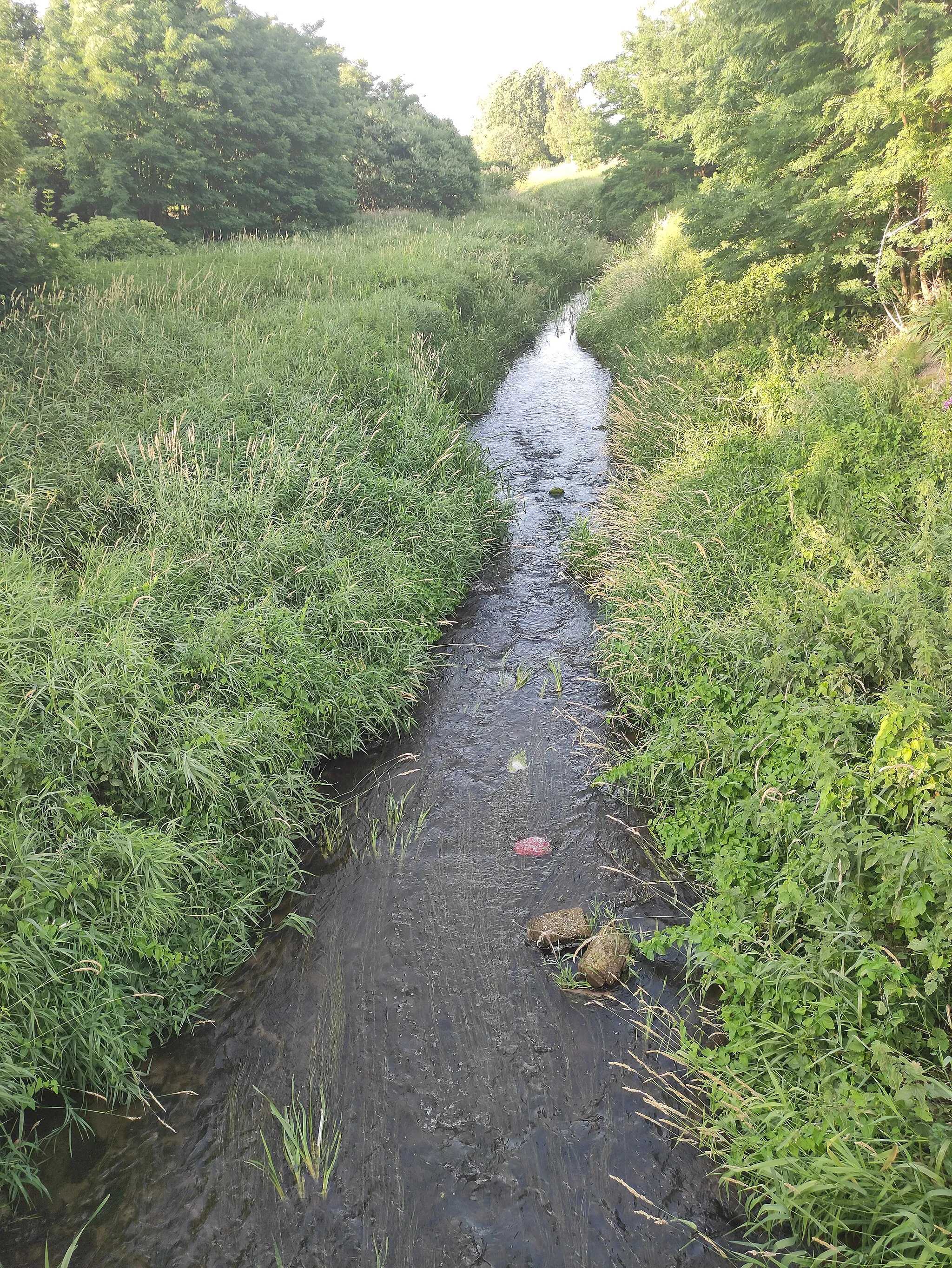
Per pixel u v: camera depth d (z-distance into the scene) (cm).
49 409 706
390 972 405
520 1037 367
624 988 385
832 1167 258
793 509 599
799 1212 268
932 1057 294
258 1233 301
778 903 349
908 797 332
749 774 438
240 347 940
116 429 700
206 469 687
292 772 505
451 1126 333
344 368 939
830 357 844
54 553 573
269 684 516
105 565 532
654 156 2358
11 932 338
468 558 804
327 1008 388
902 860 309
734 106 1112
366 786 541
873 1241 256
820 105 870
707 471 724
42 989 341
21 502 576
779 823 382
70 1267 291
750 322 1022
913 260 846
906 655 447
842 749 398
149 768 419
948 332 681
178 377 827
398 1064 360
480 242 2019
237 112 2031
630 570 686
